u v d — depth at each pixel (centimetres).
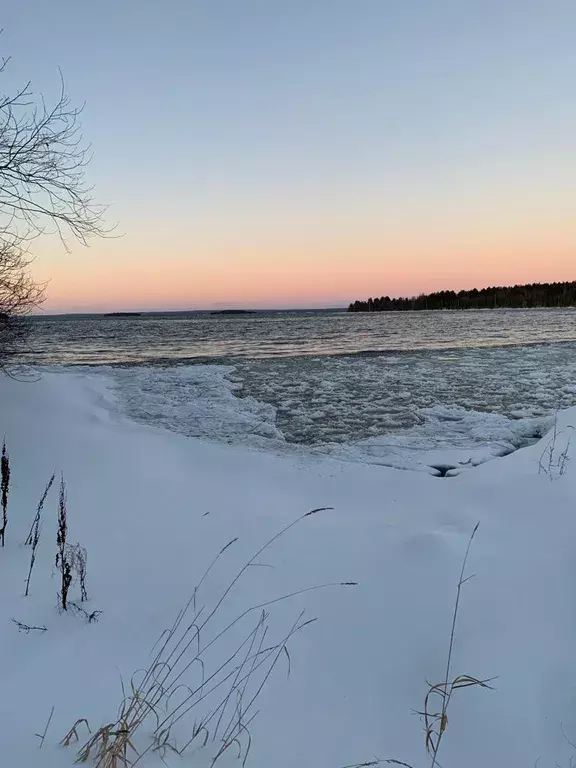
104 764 190
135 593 320
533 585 314
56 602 305
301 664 263
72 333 4203
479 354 1952
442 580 328
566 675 246
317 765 205
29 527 394
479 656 263
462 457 697
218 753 205
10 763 192
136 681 245
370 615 300
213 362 1862
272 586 331
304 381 1373
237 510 453
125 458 564
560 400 1074
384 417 955
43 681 240
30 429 614
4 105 660
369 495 509
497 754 212
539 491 450
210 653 268
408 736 222
